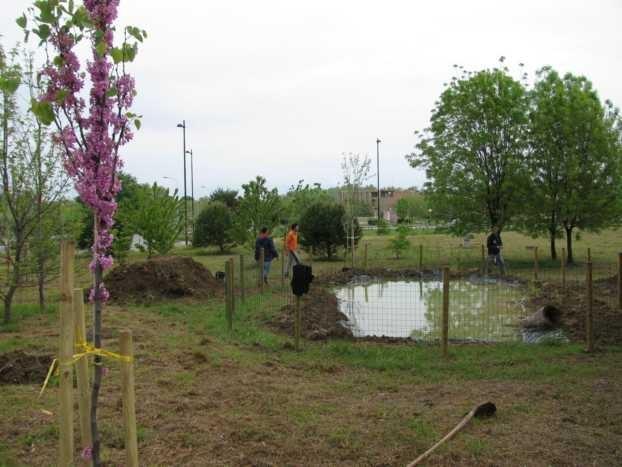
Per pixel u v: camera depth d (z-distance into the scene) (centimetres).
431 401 638
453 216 2231
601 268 1903
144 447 507
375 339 954
